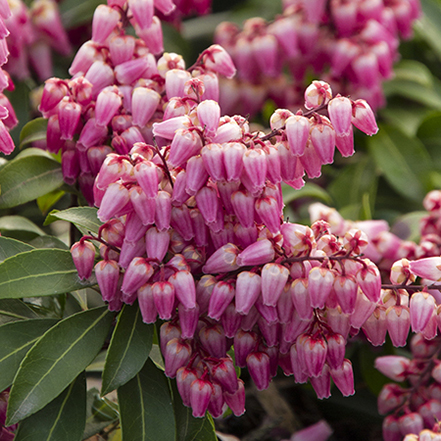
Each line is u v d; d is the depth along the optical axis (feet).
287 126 2.27
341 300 2.27
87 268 2.29
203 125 2.26
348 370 2.30
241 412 2.31
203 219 2.29
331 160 2.29
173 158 2.26
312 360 2.27
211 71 2.38
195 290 2.28
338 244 2.30
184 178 2.27
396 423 2.43
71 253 2.30
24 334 2.31
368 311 2.29
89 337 2.29
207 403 2.28
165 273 2.27
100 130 2.35
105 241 2.29
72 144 2.39
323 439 2.55
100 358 2.48
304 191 2.64
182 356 2.28
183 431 2.32
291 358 2.30
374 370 2.58
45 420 2.29
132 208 2.27
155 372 2.32
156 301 2.26
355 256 2.28
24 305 2.37
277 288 2.26
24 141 2.48
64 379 2.27
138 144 2.28
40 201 2.52
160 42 2.42
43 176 2.42
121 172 2.25
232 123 2.28
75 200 2.48
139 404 2.30
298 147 2.27
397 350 2.58
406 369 2.43
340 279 2.27
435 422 2.42
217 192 2.28
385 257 2.53
